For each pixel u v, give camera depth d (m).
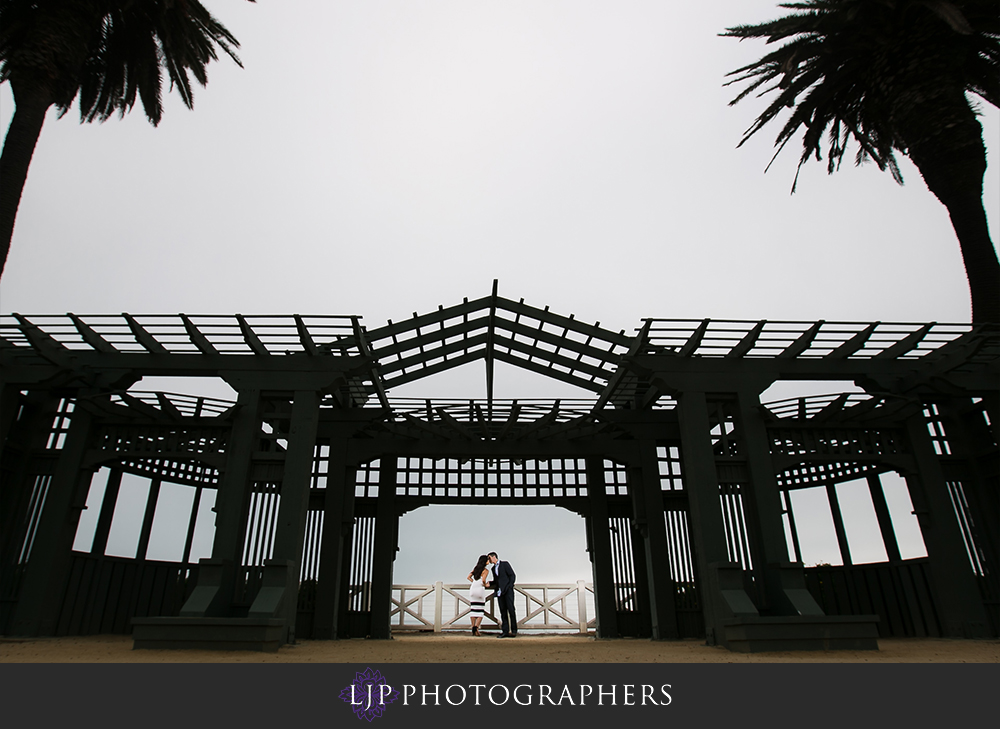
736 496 9.82
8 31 9.76
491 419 12.55
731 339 9.43
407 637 12.16
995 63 11.15
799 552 12.15
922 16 10.33
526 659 6.07
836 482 11.95
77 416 9.38
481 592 13.12
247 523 8.88
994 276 10.12
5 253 8.80
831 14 10.74
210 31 11.52
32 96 9.44
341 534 11.50
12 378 9.31
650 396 11.60
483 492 12.83
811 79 11.74
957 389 9.77
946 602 9.06
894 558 10.66
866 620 7.29
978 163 10.41
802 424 9.56
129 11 10.90
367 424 12.15
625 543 12.45
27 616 8.41
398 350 12.00
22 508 9.41
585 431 12.32
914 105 10.40
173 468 11.88
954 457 10.30
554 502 12.77
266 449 9.45
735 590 7.95
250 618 7.07
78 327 9.22
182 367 9.41
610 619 11.68
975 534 10.00
